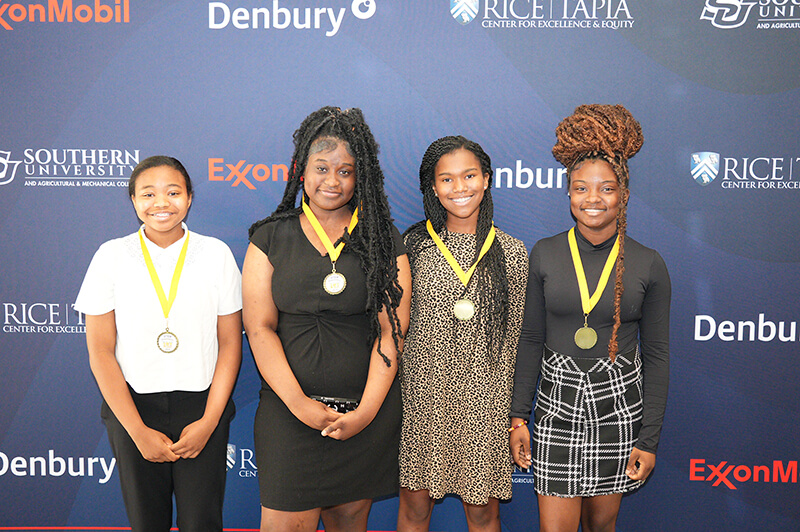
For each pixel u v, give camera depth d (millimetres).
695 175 2131
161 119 2117
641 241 2160
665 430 2236
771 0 2064
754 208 2139
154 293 1735
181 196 1742
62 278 2172
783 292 2168
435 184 1831
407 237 1927
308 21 2084
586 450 1766
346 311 1665
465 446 1782
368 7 2078
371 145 1699
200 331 1771
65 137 2117
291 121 2121
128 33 2082
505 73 2100
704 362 2205
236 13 2080
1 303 2176
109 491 2268
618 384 1768
